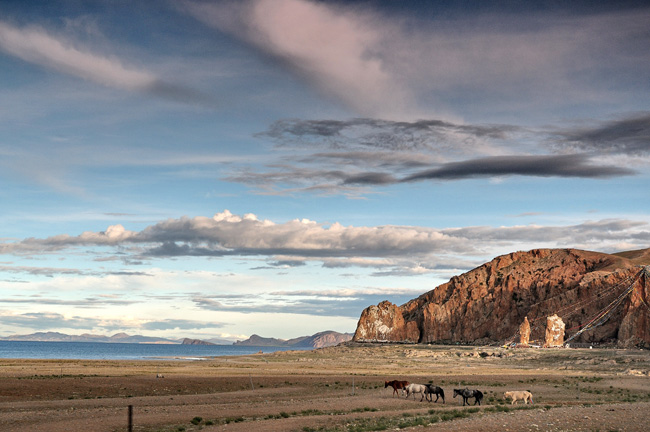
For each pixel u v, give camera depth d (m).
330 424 40.16
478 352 170.12
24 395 62.44
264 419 44.31
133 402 57.78
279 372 108.81
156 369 113.69
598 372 110.94
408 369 123.56
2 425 39.69
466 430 33.31
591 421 36.94
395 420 40.91
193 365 139.50
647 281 175.88
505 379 91.88
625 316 175.50
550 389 74.19
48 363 138.88
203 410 50.47
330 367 133.00
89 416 45.41
